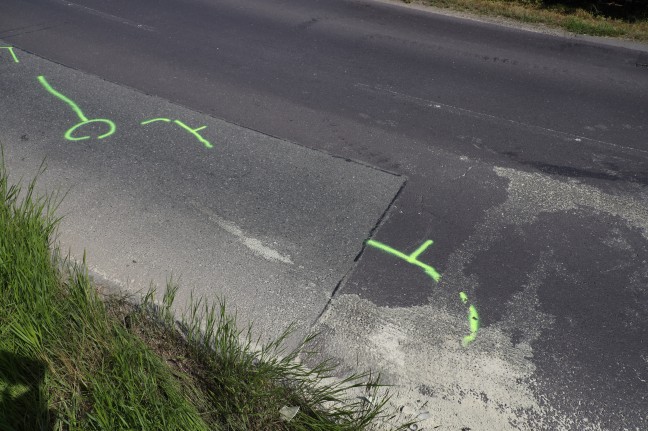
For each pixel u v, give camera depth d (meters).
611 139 5.78
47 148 5.21
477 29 8.91
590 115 6.26
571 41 8.53
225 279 3.82
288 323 3.50
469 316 3.62
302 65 7.29
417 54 7.80
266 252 4.09
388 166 5.21
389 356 3.33
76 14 8.80
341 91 6.63
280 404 2.87
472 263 4.07
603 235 4.39
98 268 3.83
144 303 3.39
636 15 9.59
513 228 4.45
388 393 3.11
